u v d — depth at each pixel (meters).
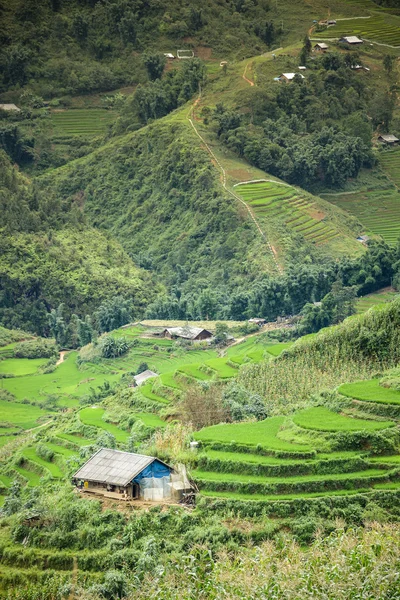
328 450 124.12
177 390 173.75
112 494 121.94
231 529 111.00
